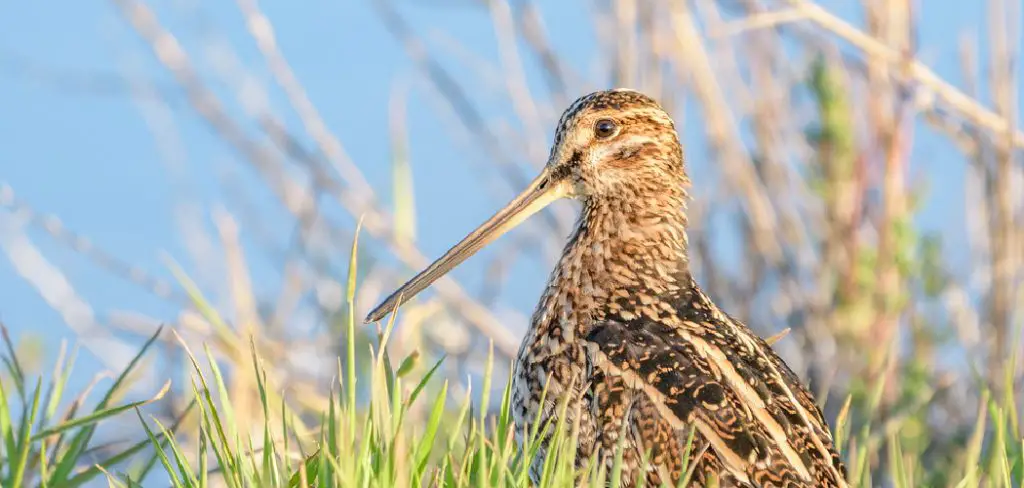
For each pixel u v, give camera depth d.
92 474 7.59
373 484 6.93
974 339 13.23
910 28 12.77
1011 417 8.55
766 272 13.86
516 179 14.36
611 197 8.69
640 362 7.71
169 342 13.60
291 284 13.91
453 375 13.29
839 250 13.12
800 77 13.88
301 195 14.17
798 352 13.58
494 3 14.31
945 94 11.16
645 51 13.55
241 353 10.27
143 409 13.27
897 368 12.80
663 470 7.39
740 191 13.66
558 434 7.25
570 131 8.80
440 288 13.24
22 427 7.36
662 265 8.59
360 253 13.82
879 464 11.80
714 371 7.66
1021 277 12.83
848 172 12.98
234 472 7.27
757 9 13.34
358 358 12.57
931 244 13.13
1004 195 12.76
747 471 7.29
